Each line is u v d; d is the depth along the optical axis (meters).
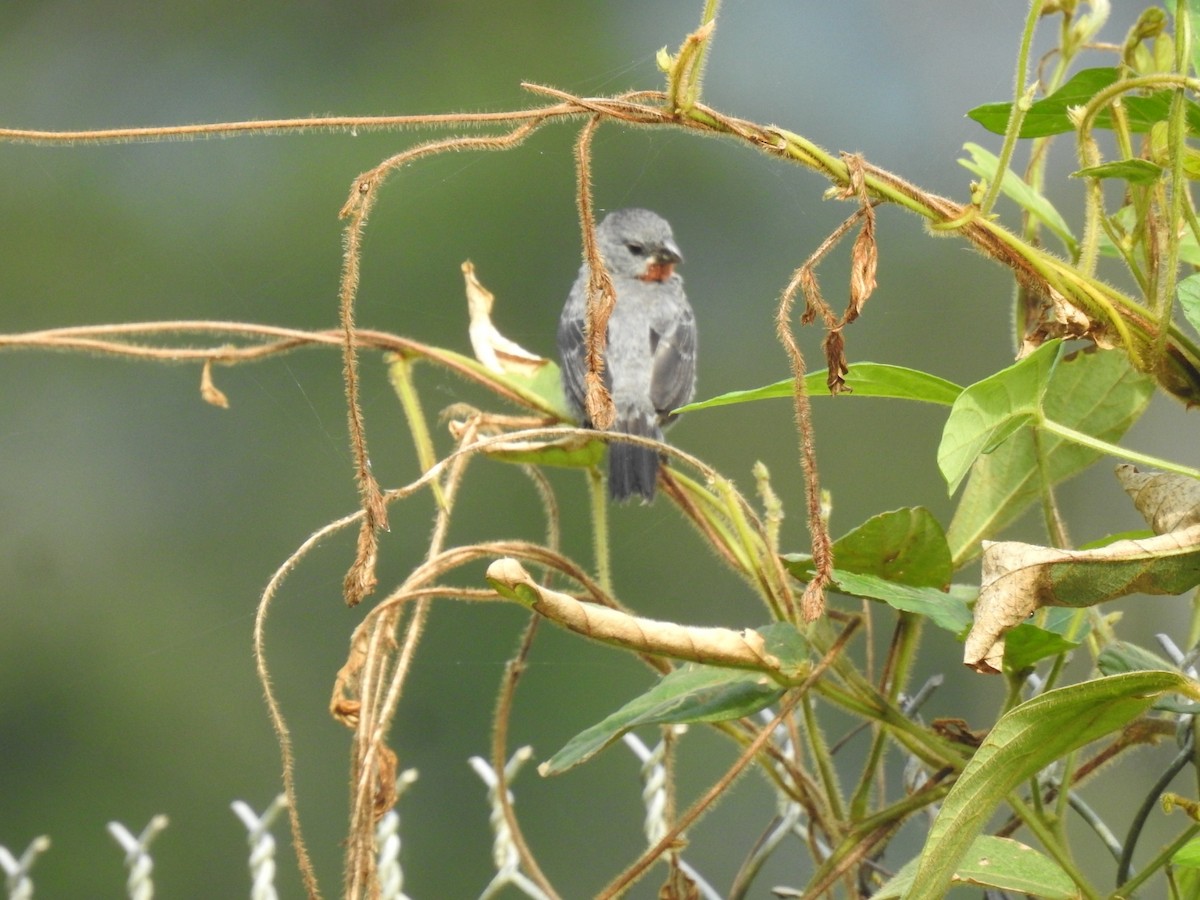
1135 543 2.61
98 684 12.81
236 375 13.60
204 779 12.45
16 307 15.17
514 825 3.80
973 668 2.55
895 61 13.13
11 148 15.77
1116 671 2.93
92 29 16.45
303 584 12.95
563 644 12.31
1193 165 2.85
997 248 2.87
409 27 15.98
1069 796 3.37
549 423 4.07
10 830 12.46
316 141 15.80
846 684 3.17
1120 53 3.26
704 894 3.92
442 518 3.59
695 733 10.50
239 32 16.30
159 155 15.94
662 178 14.03
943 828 2.45
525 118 2.88
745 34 13.52
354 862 3.11
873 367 2.87
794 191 13.67
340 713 3.23
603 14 16.06
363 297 14.74
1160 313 2.78
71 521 13.45
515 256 14.82
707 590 12.45
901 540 3.05
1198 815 2.76
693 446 13.08
